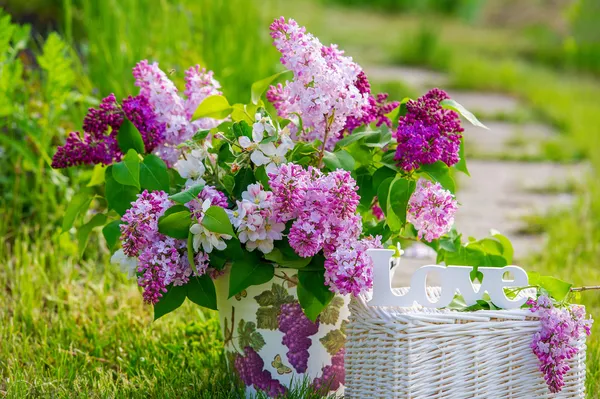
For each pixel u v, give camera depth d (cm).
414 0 1031
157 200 159
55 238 206
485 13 1066
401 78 582
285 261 160
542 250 242
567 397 164
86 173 212
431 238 168
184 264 161
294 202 156
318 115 162
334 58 165
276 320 165
